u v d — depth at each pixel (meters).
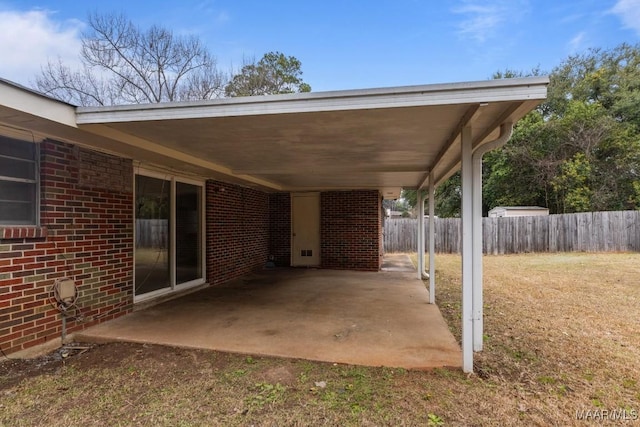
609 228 14.12
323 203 10.84
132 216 5.31
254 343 4.01
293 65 21.11
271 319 5.01
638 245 13.73
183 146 4.81
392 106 2.95
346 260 10.61
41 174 3.96
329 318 5.07
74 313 4.30
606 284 8.10
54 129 3.67
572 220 14.62
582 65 22.02
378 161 5.94
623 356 3.78
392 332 4.43
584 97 21.06
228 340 4.11
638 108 18.45
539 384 3.12
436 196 24.48
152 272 5.95
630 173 17.92
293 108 3.15
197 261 7.32
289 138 4.32
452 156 5.14
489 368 3.42
